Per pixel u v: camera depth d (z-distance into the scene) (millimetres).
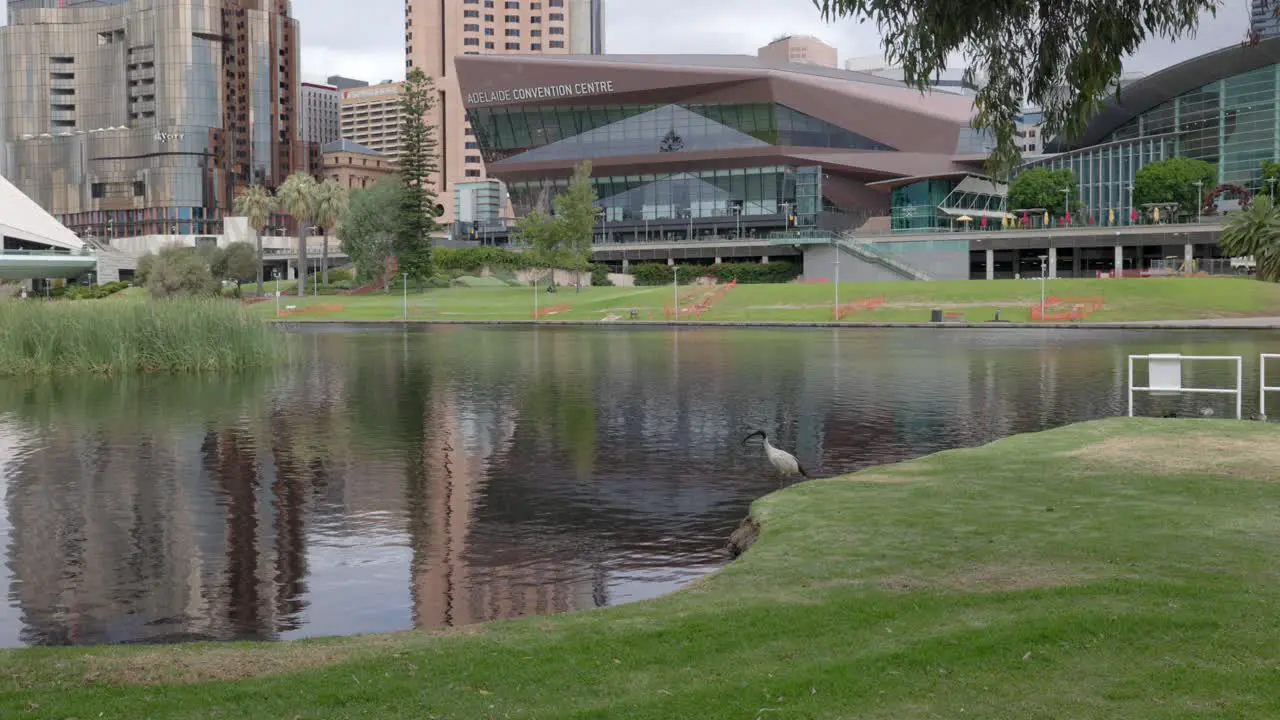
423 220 124125
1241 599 8383
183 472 19312
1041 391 31266
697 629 8102
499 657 7551
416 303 106688
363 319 93188
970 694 6441
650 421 25562
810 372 38531
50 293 140875
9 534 14617
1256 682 6504
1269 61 138875
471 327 82062
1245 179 143625
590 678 7012
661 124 147875
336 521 15242
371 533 14469
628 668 7223
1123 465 15758
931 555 10445
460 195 196375
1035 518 12102
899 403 28594
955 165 149125
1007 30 12070
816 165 144125
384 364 44406
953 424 24328
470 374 39188
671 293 103000
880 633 7820
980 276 137500
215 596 11617
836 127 145375
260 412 28141
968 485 14477
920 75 11812
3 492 17547
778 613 8469
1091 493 13578
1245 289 85188
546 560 12891
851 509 13055
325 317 95812
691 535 14055
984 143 148625
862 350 50594
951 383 33969
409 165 124250
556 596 11359
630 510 15664
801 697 6477
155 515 15773
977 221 151000
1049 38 11977
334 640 8305
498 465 19703
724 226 148375
